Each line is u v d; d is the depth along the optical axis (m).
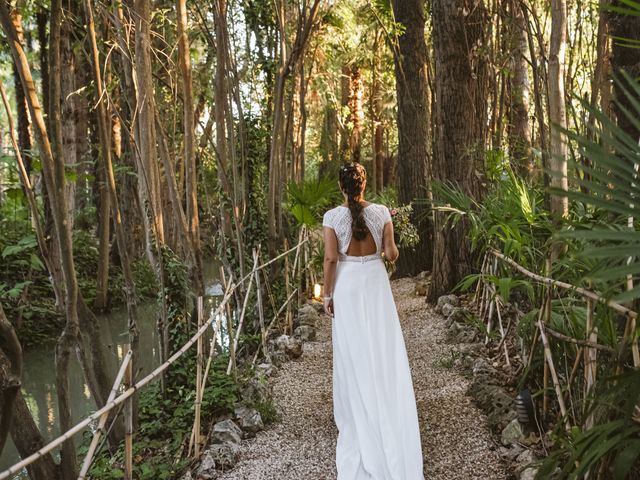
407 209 7.73
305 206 7.28
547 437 3.32
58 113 3.18
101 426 2.63
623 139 1.68
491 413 3.80
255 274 6.17
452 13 6.75
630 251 1.41
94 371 3.94
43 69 10.20
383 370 3.49
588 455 2.15
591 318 2.69
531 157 8.16
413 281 9.56
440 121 6.97
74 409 6.18
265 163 8.41
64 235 3.29
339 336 3.63
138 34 5.09
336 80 17.62
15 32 3.06
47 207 7.80
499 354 4.94
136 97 5.30
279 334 6.86
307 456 3.68
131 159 9.30
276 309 7.43
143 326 10.03
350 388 3.51
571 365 3.51
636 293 1.34
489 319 5.30
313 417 4.29
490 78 8.27
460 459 3.39
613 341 2.53
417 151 9.98
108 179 3.89
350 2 13.02
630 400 2.09
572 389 3.27
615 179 1.67
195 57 7.47
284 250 7.89
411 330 6.42
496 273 5.41
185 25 4.98
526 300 5.16
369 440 3.33
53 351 8.77
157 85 7.31
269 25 7.93
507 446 3.41
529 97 10.55
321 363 5.61
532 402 3.41
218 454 3.65
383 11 9.73
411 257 10.13
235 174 6.31
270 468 3.54
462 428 3.76
